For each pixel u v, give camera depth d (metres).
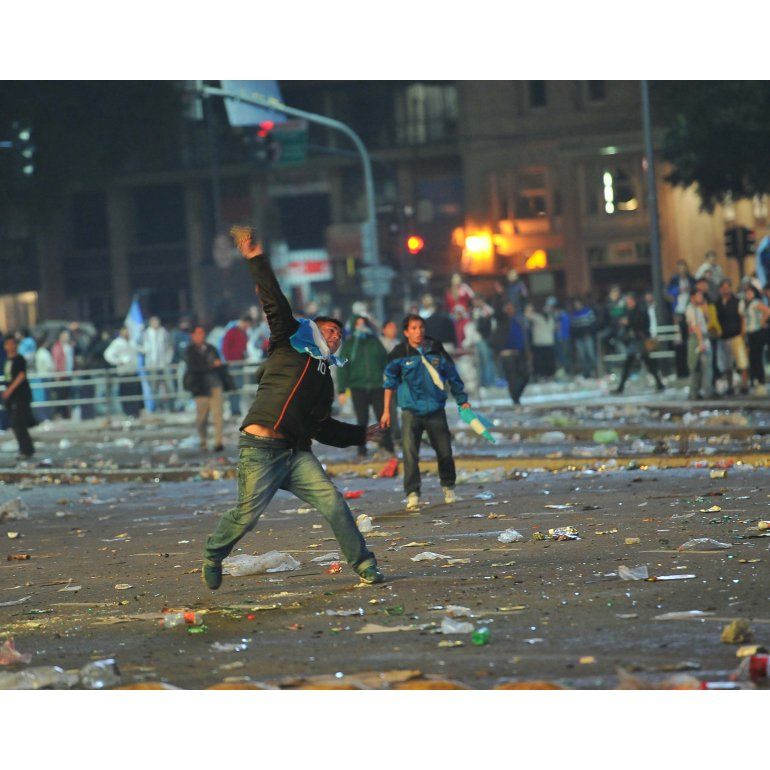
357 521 33.44
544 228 183.75
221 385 65.62
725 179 132.62
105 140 171.50
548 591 22.62
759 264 103.94
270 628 21.12
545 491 39.62
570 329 111.56
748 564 23.81
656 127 177.12
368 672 17.44
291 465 24.67
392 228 123.69
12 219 173.62
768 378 93.69
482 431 35.09
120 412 98.69
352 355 54.59
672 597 21.28
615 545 27.50
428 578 24.88
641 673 16.48
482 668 17.31
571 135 181.50
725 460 43.62
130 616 23.05
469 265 185.38
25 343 113.56
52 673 17.98
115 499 48.06
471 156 186.50
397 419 54.34
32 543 36.53
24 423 70.31
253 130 120.94
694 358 73.50
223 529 24.62
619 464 45.69
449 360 38.41
